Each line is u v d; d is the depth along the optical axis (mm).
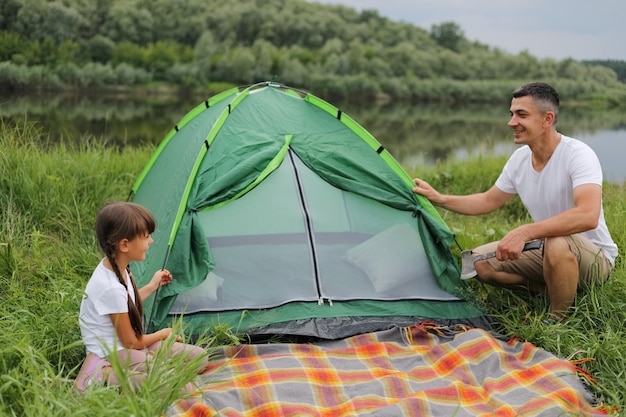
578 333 3457
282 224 3773
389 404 2842
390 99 37719
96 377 2760
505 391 3006
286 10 45625
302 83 36875
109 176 6102
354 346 3385
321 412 2787
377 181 4020
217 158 3900
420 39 48281
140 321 2996
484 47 50125
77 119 14453
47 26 28875
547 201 3805
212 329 3367
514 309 3832
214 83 33938
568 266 3527
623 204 5785
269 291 3594
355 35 45969
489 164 8039
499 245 3596
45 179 5277
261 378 3000
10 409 2527
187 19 38875
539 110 3654
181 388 2715
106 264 2965
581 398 2900
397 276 3805
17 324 3166
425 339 3500
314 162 3988
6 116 12352
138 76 30266
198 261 3539
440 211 6250
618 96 34844
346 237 3842
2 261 4000
